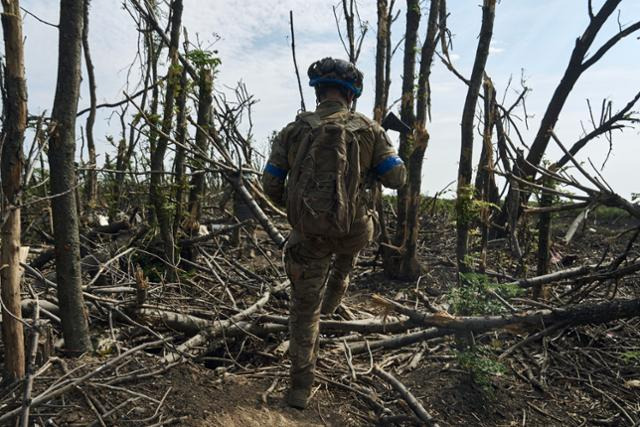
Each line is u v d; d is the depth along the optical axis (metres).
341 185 2.68
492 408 3.33
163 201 5.16
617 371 3.93
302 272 2.90
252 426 2.77
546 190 3.89
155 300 4.48
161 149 5.13
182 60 5.40
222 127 6.29
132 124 4.86
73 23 2.93
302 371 3.00
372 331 4.09
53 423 2.52
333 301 3.38
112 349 3.35
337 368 3.57
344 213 2.67
